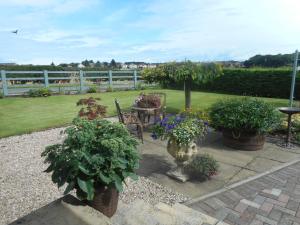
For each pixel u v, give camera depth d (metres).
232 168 3.39
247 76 12.09
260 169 3.36
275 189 2.77
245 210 2.36
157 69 5.73
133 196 2.63
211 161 3.08
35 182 2.95
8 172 3.23
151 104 5.39
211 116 4.49
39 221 1.61
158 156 3.87
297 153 4.01
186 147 2.99
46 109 7.68
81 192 1.74
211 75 5.89
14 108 7.80
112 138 1.75
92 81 13.87
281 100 10.18
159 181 3.01
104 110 4.56
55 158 1.70
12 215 2.28
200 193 2.71
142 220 1.90
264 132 4.11
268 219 2.21
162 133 3.09
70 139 1.73
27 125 5.73
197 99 10.11
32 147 4.29
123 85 14.40
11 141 4.62
